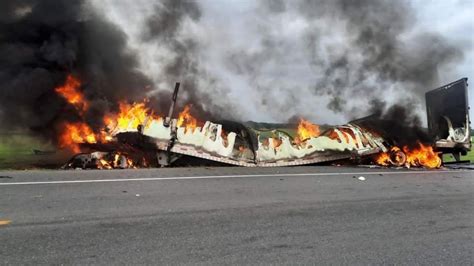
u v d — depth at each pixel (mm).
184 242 3648
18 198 4992
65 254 3244
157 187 6098
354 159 10812
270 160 9992
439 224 4602
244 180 7133
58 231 3805
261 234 3977
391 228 4371
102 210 4613
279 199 5625
